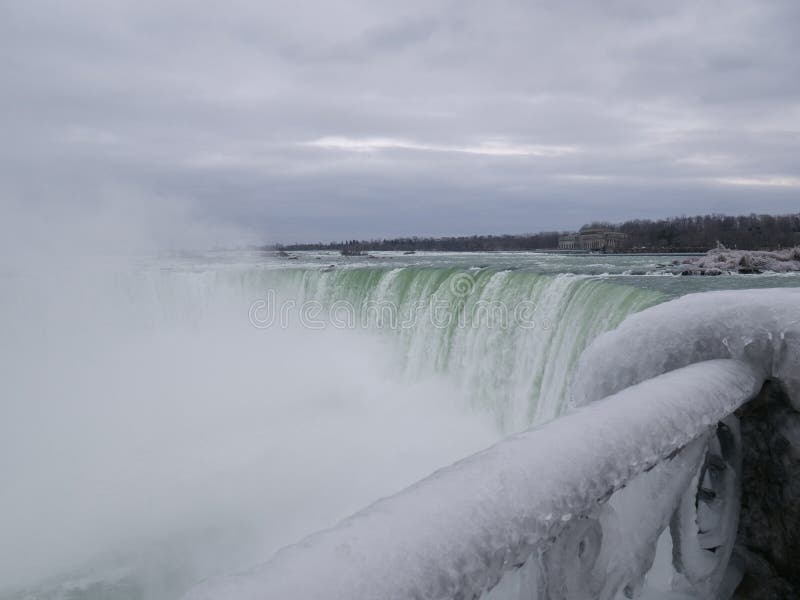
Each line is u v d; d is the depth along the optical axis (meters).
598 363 1.81
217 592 0.54
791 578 1.59
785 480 1.58
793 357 1.50
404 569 0.63
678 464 1.35
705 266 21.61
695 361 1.64
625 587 1.29
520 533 0.76
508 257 50.22
